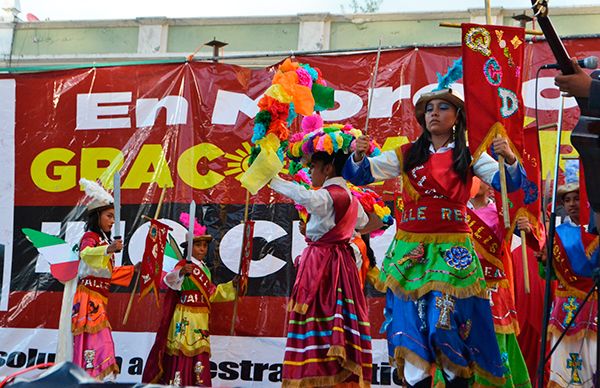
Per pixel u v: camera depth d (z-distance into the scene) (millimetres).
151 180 6723
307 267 4762
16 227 6848
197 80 6801
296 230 6512
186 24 11375
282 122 4621
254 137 4629
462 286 4223
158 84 6844
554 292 5723
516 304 5918
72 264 6141
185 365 6164
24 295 6727
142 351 6504
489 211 5250
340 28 11016
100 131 6867
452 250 4289
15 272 6770
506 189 4238
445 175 4328
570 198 5387
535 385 5812
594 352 5270
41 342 6652
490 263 5082
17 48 11508
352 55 6605
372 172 4477
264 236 6543
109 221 6266
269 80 6727
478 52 4336
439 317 4164
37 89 6973
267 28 11180
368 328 4742
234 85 6766
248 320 6441
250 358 6395
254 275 6492
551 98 6285
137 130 6816
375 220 5199
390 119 6484
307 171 5344
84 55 11258
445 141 4449
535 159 5223
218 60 6820
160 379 6172
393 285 4312
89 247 5961
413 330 4230
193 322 6219
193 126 6746
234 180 6660
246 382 6375
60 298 6695
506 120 4309
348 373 4594
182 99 6793
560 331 5367
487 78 4324
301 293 4703
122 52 11422
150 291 6547
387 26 10914
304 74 4652
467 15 10789
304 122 5055
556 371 5363
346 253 4828
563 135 6227
